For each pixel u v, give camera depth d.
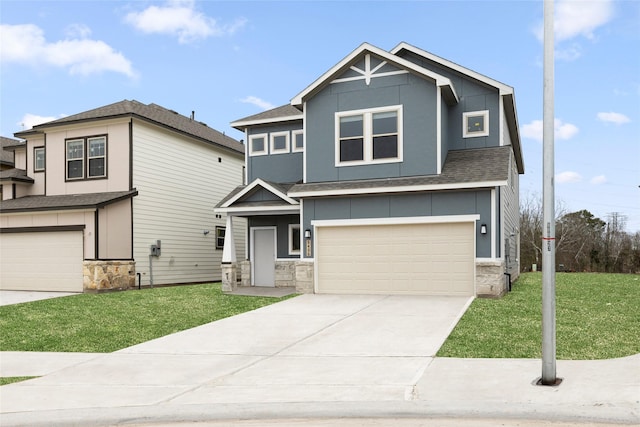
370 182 15.78
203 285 20.64
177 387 7.11
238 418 5.87
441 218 14.94
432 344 9.07
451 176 14.99
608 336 9.39
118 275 19.56
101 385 7.36
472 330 10.09
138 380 7.57
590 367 7.15
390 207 15.52
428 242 15.17
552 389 6.21
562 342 8.91
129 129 20.50
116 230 19.78
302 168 19.39
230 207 17.62
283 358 8.59
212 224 25.22
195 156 24.27
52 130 21.86
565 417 5.40
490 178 14.26
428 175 15.45
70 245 19.62
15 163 25.16
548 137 6.55
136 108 21.98
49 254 19.97
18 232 20.50
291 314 12.73
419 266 15.24
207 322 12.21
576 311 12.18
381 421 5.59
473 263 14.68
